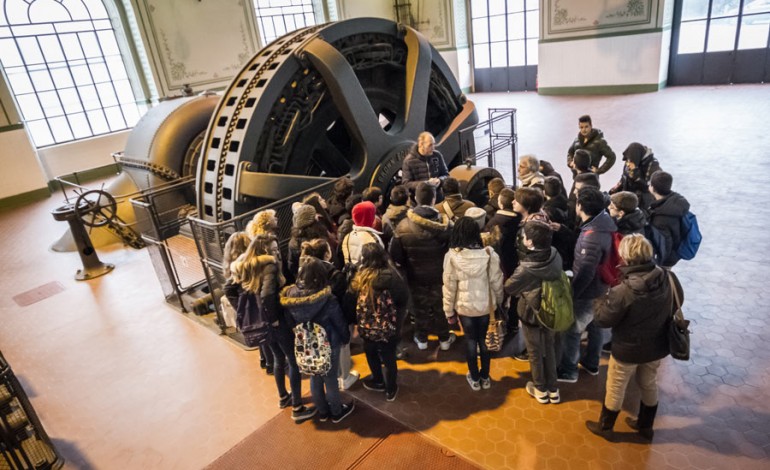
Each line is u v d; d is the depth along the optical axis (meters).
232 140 4.49
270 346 3.21
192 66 13.62
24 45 11.60
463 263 2.91
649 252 2.34
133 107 13.66
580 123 5.15
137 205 5.02
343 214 4.18
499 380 3.41
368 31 5.30
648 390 2.63
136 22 12.38
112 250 7.41
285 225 4.44
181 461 3.11
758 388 3.02
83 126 12.85
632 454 2.68
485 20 17.38
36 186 11.59
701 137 8.59
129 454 3.24
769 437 2.68
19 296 6.14
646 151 4.17
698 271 4.42
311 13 16.69
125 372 4.18
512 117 6.61
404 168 4.67
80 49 12.45
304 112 4.82
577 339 3.14
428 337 4.03
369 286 2.91
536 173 4.12
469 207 3.70
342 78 4.77
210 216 4.80
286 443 3.12
